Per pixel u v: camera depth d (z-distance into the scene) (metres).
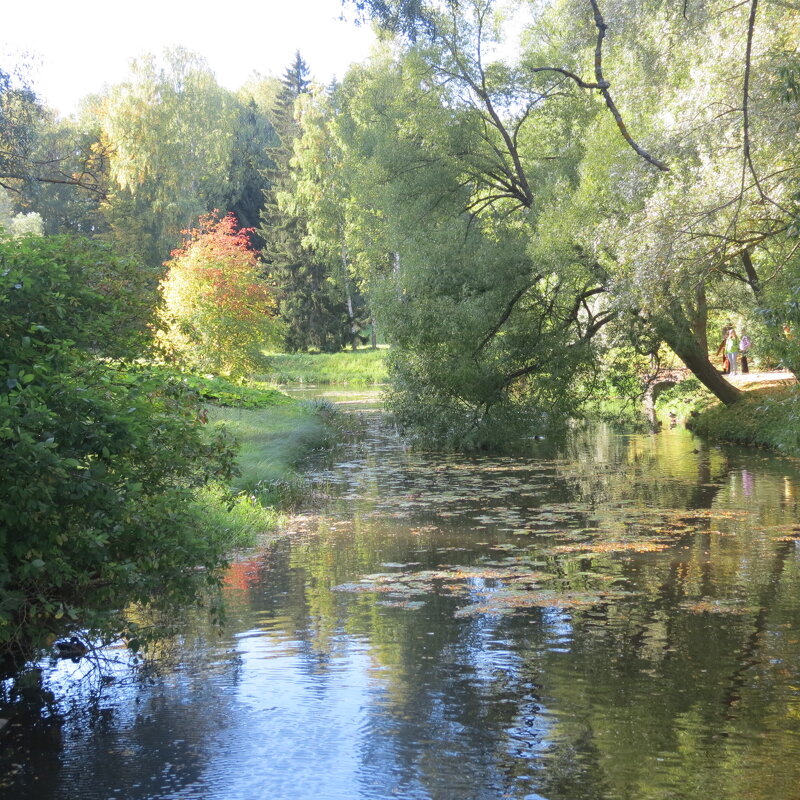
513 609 7.16
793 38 11.90
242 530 10.05
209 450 6.28
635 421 22.47
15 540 5.16
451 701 5.21
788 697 5.21
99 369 5.73
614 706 5.11
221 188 60.94
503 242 18.03
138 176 49.53
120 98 50.16
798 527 10.20
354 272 46.50
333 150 47.00
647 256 12.31
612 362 18.61
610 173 13.39
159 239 51.34
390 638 6.41
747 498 12.19
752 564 8.52
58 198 56.12
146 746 4.63
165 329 7.16
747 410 19.17
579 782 4.20
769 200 10.21
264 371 30.59
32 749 4.61
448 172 19.31
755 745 4.57
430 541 9.87
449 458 17.47
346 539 10.04
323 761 4.45
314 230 47.97
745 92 8.99
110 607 6.21
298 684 5.50
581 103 18.73
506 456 17.64
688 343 17.23
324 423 21.86
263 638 6.42
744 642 6.25
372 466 16.38
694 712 5.02
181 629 6.64
